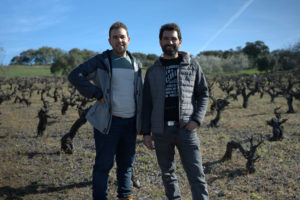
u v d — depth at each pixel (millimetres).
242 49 85625
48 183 3662
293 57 43031
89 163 4621
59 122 9719
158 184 3617
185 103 1977
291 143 5961
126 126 2244
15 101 16250
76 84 1981
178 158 4824
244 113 11305
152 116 2074
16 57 105562
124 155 2344
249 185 3566
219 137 6906
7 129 8266
